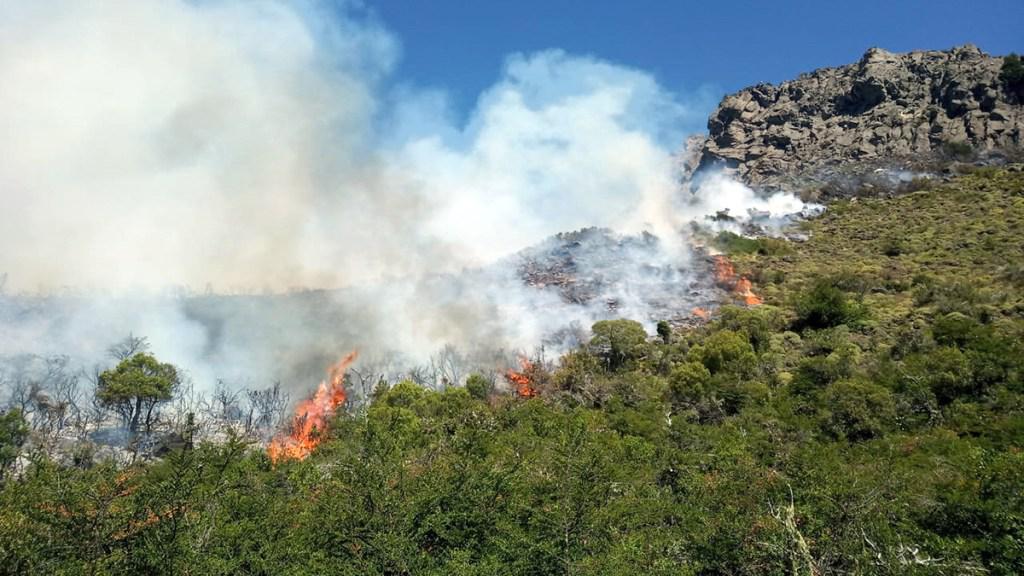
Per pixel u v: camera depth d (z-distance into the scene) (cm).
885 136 16362
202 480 2466
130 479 2402
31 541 1928
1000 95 15875
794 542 2080
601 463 2634
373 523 2277
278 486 3136
